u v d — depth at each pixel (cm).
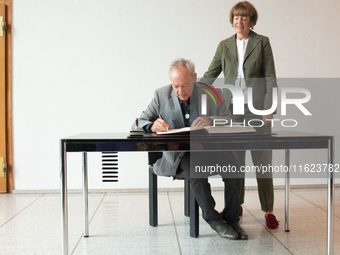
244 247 183
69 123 321
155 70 323
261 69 227
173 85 198
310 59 330
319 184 337
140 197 304
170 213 252
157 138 149
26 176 320
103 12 318
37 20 315
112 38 320
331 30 329
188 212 242
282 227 216
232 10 228
